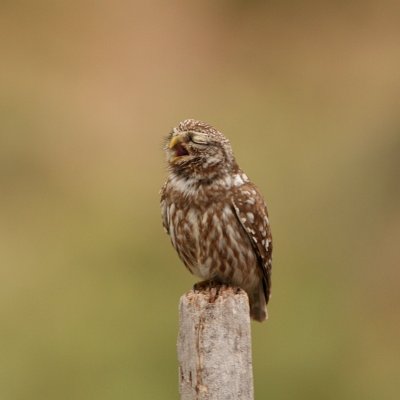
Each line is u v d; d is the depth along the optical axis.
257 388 13.67
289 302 14.86
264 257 9.12
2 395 13.82
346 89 25.59
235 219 8.97
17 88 23.59
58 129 22.22
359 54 26.94
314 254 16.95
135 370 13.79
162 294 14.95
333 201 18.80
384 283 17.11
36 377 13.93
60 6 25.72
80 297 15.00
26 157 21.38
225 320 7.00
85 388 13.78
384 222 18.23
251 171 19.58
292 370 13.75
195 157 8.90
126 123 23.03
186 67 25.45
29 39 25.12
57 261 16.00
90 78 24.52
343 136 20.59
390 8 27.56
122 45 25.50
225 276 9.12
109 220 17.12
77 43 25.27
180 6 26.34
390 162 19.09
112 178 20.48
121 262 15.59
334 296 15.70
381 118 21.03
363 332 15.62
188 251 9.14
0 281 15.56
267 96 24.59
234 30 26.38
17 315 14.90
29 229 17.53
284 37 26.73
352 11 27.56
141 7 26.06
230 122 23.17
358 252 17.69
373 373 14.97
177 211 9.01
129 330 14.27
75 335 14.31
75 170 21.34
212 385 6.97
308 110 23.97
